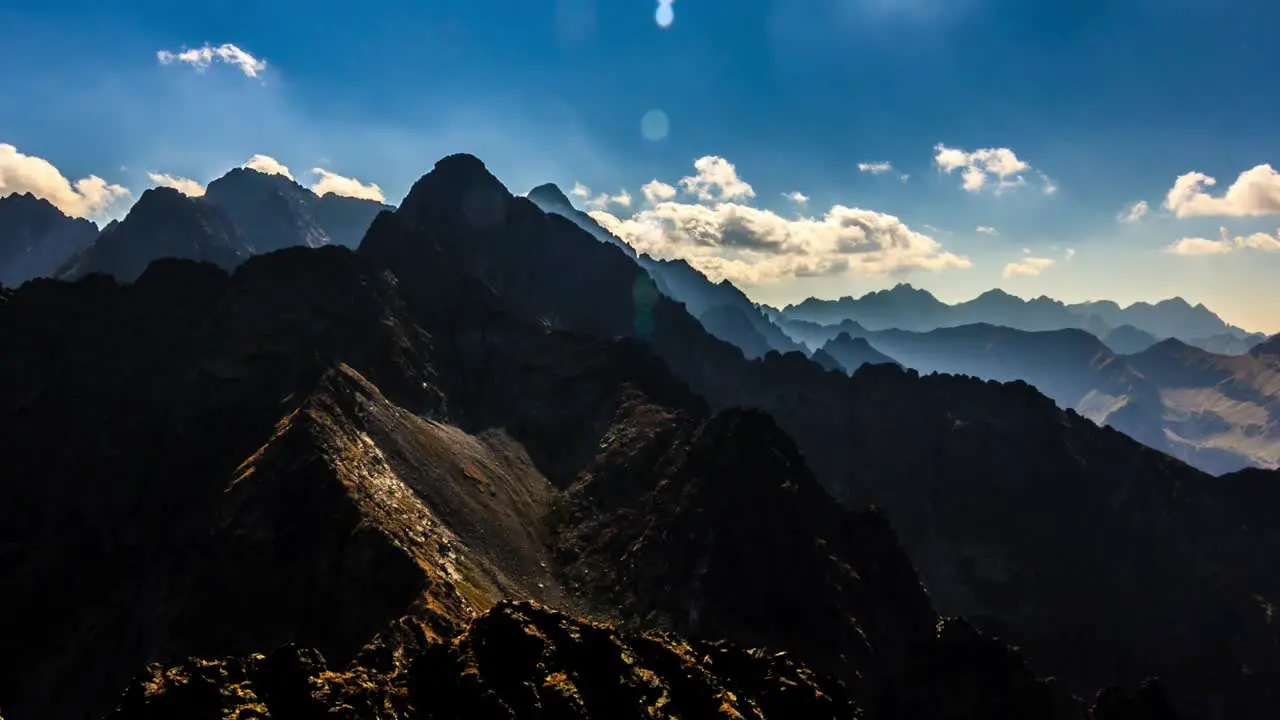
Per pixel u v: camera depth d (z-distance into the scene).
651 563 124.25
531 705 43.97
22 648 97.50
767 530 129.00
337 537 96.31
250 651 86.06
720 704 49.78
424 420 152.62
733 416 155.62
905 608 133.50
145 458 127.75
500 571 115.44
